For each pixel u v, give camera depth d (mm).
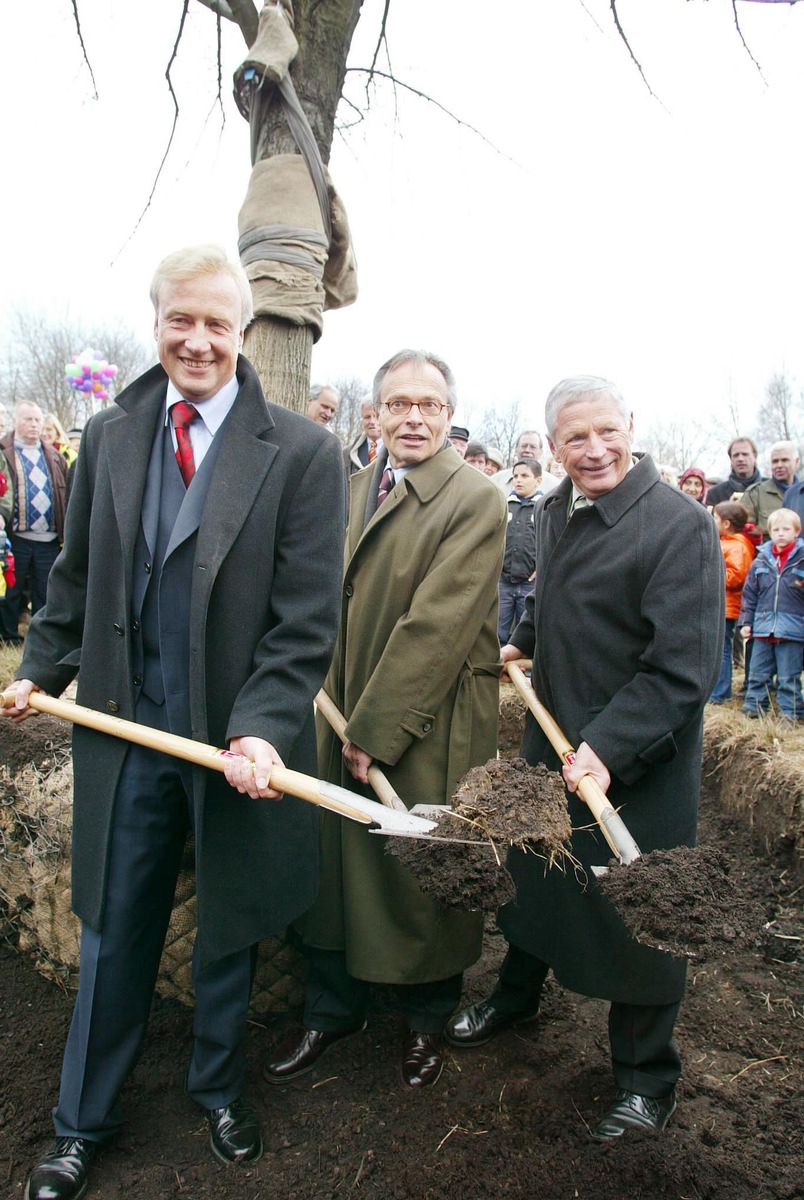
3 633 5898
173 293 1663
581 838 2029
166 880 1934
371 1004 2520
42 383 31953
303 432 1854
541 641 2158
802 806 3457
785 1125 2021
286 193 3123
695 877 1632
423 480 2240
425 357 2234
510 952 2299
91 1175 1861
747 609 4855
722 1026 2443
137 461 1782
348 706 2291
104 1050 1854
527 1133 1970
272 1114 2066
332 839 2232
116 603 1829
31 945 2654
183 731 1815
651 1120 1974
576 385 1962
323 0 3178
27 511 5930
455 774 2230
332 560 1844
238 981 1927
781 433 30812
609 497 1995
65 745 2861
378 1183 1839
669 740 1862
